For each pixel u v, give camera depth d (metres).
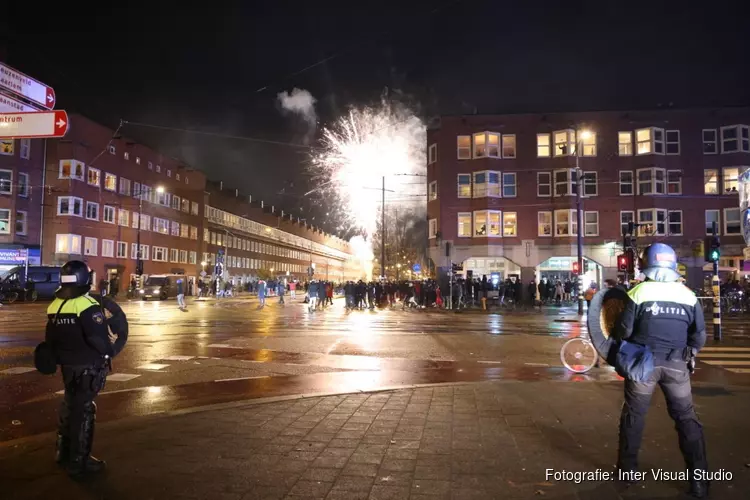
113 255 50.75
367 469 4.57
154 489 4.17
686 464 4.11
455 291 31.67
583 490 4.11
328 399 7.27
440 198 40.56
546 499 3.95
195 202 66.81
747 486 4.16
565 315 26.41
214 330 18.03
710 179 38.75
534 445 5.20
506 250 39.50
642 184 38.88
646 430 5.62
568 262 39.34
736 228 38.09
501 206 39.88
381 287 33.09
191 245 65.62
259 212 89.69
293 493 4.07
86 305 4.62
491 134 40.09
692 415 4.10
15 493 4.12
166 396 8.42
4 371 10.34
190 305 36.69
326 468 4.60
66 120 9.15
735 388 8.22
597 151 39.47
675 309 4.14
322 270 127.81
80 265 4.77
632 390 4.26
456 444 5.24
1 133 9.17
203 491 4.12
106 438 5.49
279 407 6.80
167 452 5.04
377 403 7.02
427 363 11.54
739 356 12.63
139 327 19.03
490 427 5.85
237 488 4.17
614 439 5.39
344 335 16.58
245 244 83.69
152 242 57.16
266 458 4.86
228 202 77.81
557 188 39.41
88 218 47.41
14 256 42.56
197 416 6.36
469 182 40.34
